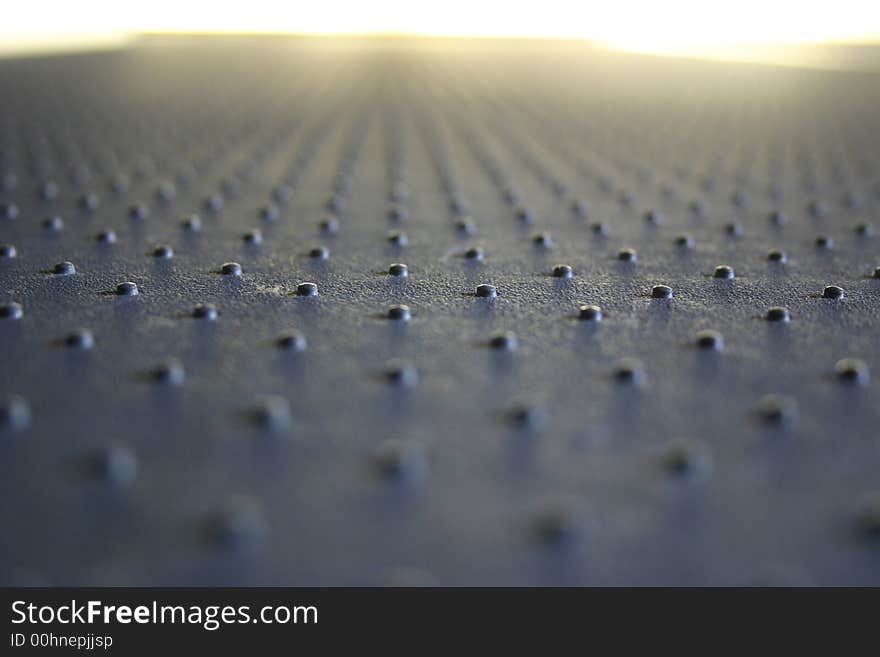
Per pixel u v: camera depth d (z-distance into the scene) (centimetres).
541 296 14
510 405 11
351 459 10
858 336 12
